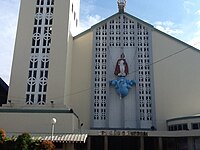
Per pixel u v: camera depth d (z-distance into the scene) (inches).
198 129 1305.4
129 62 1630.2
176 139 1371.8
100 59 1640.0
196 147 1282.0
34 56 1525.6
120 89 1549.0
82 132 1304.1
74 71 1625.2
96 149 1461.6
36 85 1476.4
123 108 1539.1
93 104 1549.0
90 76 1604.3
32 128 1283.2
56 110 1312.7
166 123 1498.5
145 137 1411.2
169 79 1572.3
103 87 1587.1
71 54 1643.7
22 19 1583.4
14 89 1461.6
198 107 1504.7
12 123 1291.8
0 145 890.7
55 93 1437.0
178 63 1592.0
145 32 1681.8
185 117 1385.3
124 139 1501.0
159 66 1599.4
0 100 1769.2
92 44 1663.4
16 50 1526.8
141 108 1541.6
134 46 1653.5
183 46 1615.4
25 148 871.7
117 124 1523.1
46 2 1624.0
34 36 1561.3
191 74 1565.0
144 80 1589.6
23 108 1352.1
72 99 1572.3
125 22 1711.4
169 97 1541.6
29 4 1615.4
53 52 1507.1
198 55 1589.6
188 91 1539.1
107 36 1678.2
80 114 1537.9
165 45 1631.4
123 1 1720.0
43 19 1590.8
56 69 1477.6
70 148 1208.2
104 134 1307.8
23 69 1497.3
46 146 884.6
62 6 1594.5
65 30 1542.8
